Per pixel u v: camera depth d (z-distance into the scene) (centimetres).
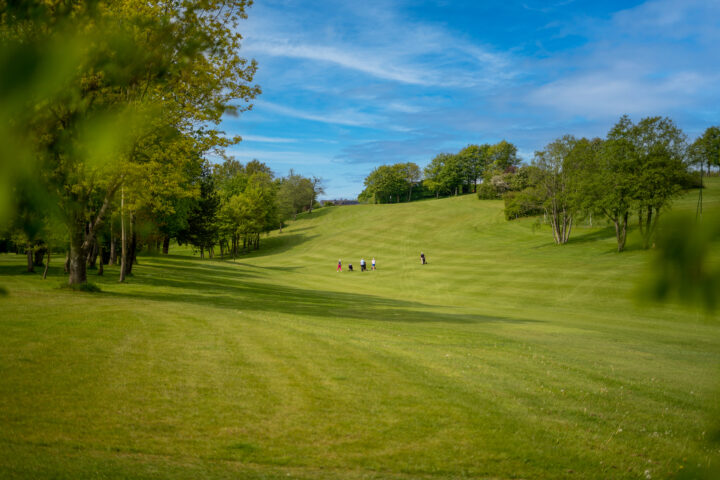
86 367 895
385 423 733
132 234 3047
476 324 1900
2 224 193
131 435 646
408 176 17562
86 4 222
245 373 927
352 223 11375
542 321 2197
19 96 175
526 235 7800
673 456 646
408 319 1952
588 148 5781
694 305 117
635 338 1736
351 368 1007
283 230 11950
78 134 210
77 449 598
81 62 204
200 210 5903
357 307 2362
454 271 4806
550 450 665
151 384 834
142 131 263
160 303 1858
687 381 1058
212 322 1429
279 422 717
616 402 877
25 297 1688
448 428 727
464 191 17212
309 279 4734
